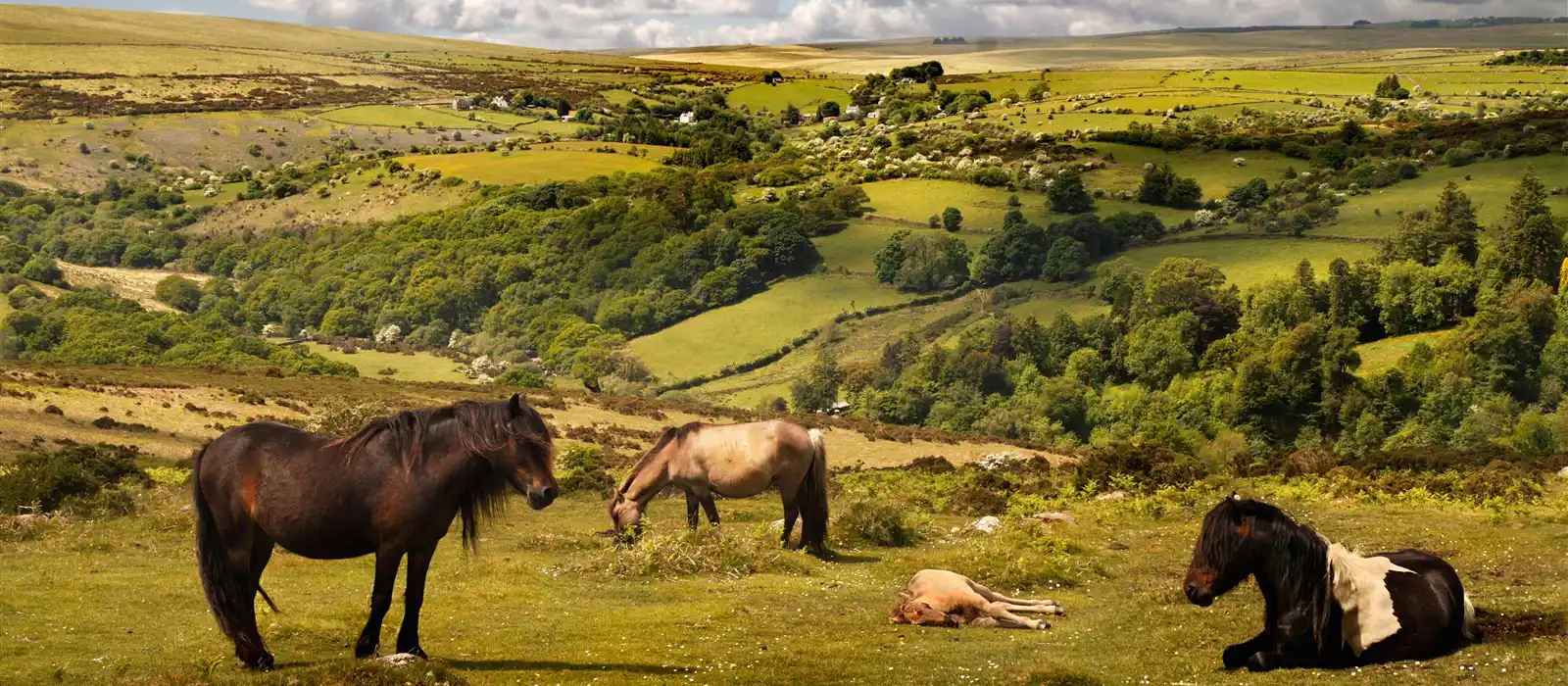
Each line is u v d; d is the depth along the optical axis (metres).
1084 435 99.06
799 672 9.14
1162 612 11.51
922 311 135.00
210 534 9.08
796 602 13.12
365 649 9.02
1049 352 114.06
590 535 19.58
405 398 62.72
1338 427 88.12
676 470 17.84
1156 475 27.89
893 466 50.00
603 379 124.31
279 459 8.94
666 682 8.88
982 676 8.84
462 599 13.18
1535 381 87.75
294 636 10.81
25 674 9.15
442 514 9.02
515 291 158.38
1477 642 8.32
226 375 65.81
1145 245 141.50
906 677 8.88
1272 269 125.75
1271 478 30.38
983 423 97.75
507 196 190.75
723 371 125.19
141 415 46.09
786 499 17.61
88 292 140.00
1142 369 102.88
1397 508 21.73
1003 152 194.75
